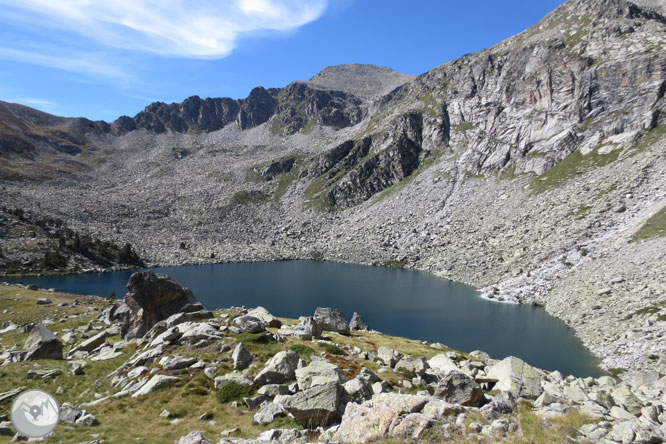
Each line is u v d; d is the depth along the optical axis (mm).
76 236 157125
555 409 17500
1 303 65625
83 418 20938
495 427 14203
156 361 29031
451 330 77188
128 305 43438
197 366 27141
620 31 197625
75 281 128750
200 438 16281
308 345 33531
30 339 36594
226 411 21797
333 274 146375
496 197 177375
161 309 43281
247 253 191750
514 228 143000
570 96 186000
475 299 103562
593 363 58781
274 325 42031
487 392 25578
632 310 67938
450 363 32062
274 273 148875
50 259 140250
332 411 18969
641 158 134500
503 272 118375
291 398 19969
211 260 176625
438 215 189125
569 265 99562
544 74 199500
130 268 155750
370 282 129250
